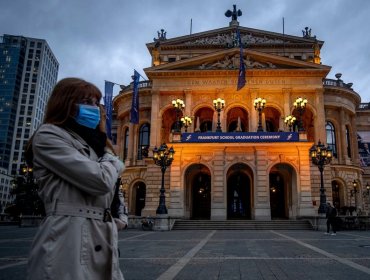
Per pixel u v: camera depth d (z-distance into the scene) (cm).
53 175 207
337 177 4594
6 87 14900
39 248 193
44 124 217
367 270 848
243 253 1222
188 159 3694
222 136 3619
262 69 4428
